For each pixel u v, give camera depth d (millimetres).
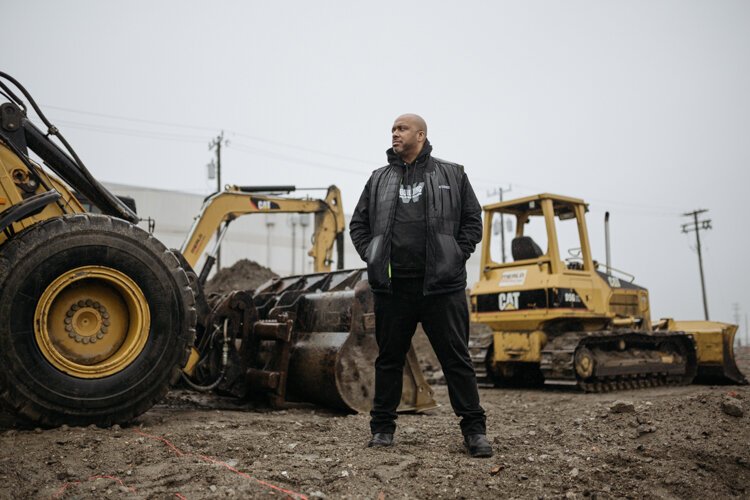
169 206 37812
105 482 2971
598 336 9000
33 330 4004
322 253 11297
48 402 4016
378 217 3781
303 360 5750
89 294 4371
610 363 8984
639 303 10312
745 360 18562
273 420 4910
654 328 10797
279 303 6324
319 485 2975
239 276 17562
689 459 3617
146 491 2846
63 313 4266
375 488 2936
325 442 3934
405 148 3795
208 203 10047
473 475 3189
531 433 4426
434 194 3707
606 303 9641
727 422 4398
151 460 3355
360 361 5531
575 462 3469
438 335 3711
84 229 4250
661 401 5258
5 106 4469
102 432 4004
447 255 3623
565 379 8703
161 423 4559
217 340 5836
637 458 3584
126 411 4320
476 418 3672
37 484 2975
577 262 9766
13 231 4316
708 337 10422
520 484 3100
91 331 4367
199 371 5785
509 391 9523
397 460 3408
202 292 5770
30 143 4797
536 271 9391
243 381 5902
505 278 9719
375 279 3678
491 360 10133
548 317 9055
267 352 5945
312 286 6414
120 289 4426
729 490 3193
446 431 4547
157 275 4527
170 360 4531
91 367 4207
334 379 5355
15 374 3906
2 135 4422
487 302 9828
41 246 4062
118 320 4480
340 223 11492
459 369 3707
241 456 3492
